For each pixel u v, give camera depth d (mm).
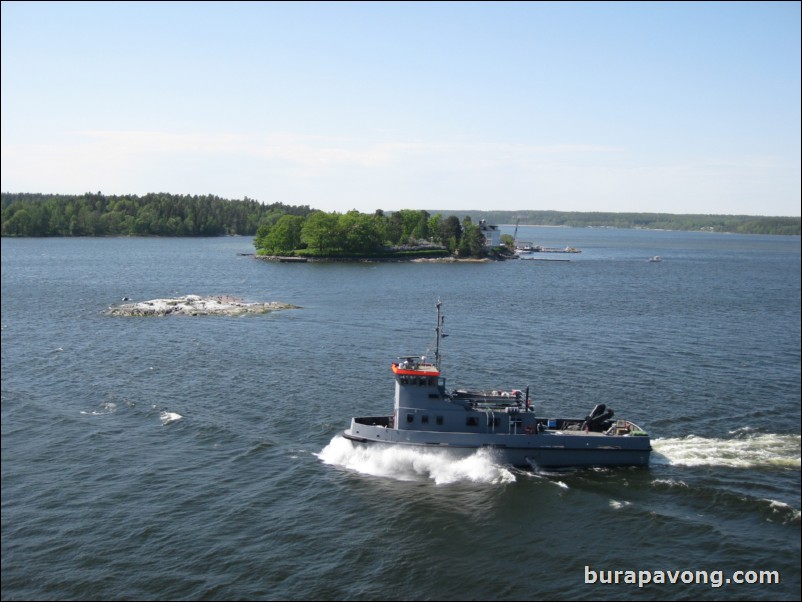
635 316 169250
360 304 186375
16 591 48750
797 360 118375
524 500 62656
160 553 53562
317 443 75812
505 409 71250
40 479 65500
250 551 54000
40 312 167375
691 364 113938
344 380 101812
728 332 147500
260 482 65812
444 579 50750
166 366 109438
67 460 70062
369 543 55312
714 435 78875
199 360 114188
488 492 64188
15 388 94812
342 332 142750
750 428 81188
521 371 108125
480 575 51281
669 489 64812
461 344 130125
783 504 60625
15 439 75375
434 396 70688
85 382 98688
